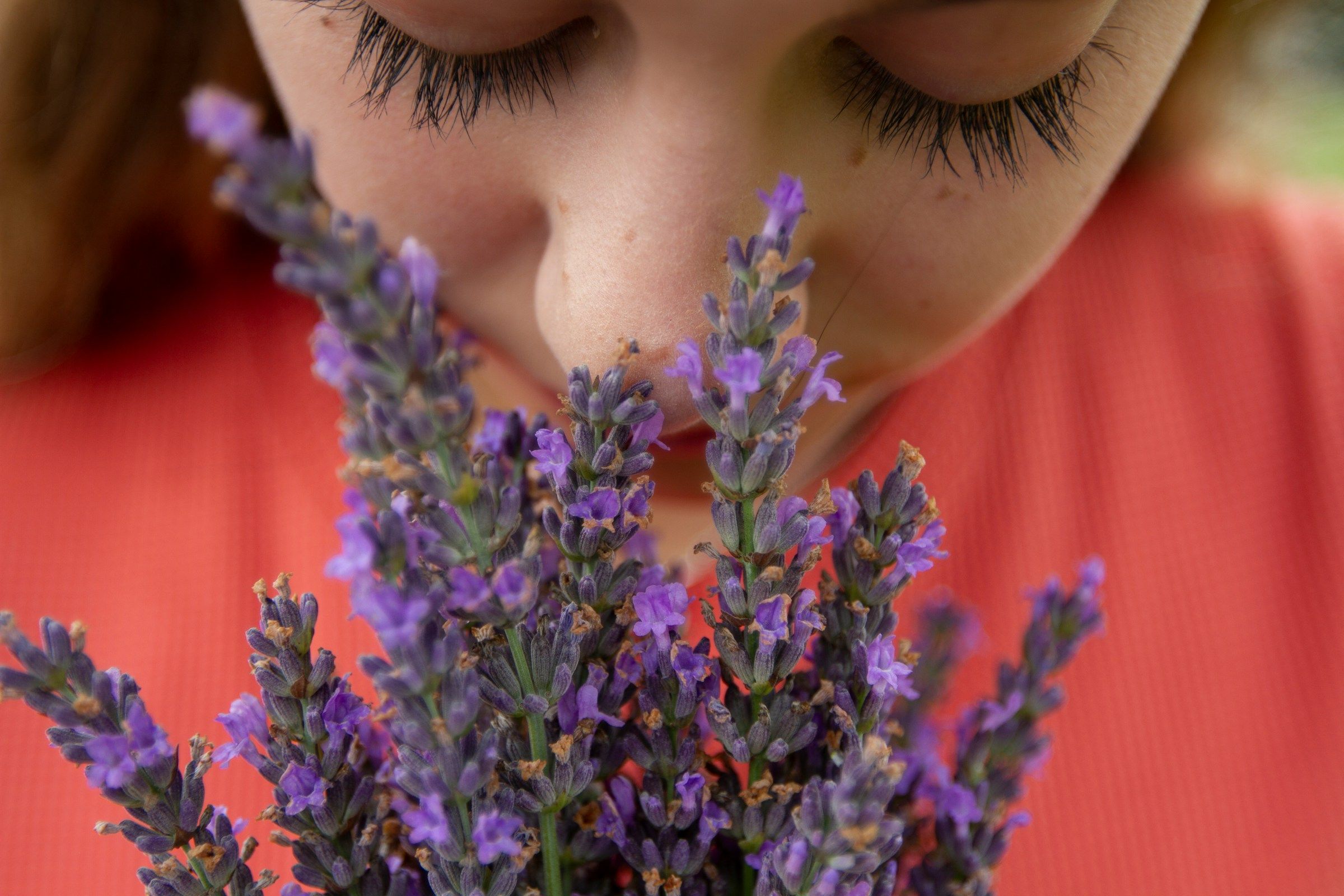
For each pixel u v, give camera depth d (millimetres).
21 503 500
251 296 550
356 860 281
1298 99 660
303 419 510
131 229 541
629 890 292
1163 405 562
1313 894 518
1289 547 556
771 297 267
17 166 510
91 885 454
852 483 293
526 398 384
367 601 257
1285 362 578
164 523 500
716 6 276
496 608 269
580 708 278
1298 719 534
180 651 478
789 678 286
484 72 305
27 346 538
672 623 278
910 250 323
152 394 531
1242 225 613
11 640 269
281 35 318
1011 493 530
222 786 447
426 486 262
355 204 333
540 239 328
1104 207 616
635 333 295
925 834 312
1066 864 494
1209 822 510
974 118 306
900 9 280
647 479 279
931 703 336
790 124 298
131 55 501
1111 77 312
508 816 270
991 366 544
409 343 256
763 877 277
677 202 292
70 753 274
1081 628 312
